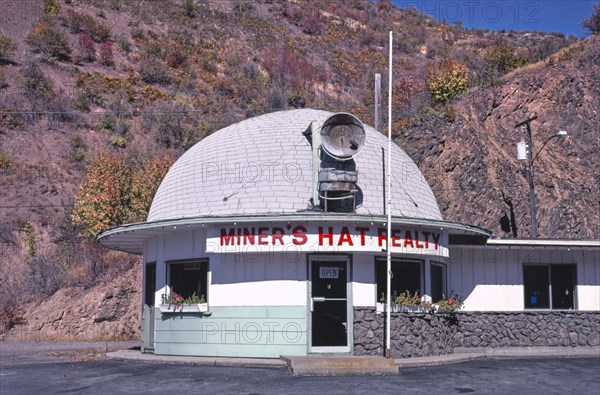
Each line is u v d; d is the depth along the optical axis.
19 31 55.28
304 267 18.53
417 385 14.72
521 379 15.76
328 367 16.22
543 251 22.97
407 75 61.50
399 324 19.08
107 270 33.16
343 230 18.09
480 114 41.25
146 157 43.06
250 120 21.81
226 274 18.91
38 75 49.00
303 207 18.66
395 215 18.88
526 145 34.84
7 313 30.72
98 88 50.47
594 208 36.28
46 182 41.09
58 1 62.50
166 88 53.97
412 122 40.16
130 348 23.70
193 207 19.58
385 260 19.28
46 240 36.62
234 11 73.56
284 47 66.31
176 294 19.73
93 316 30.47
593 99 42.72
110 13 64.06
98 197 34.22
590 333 22.83
